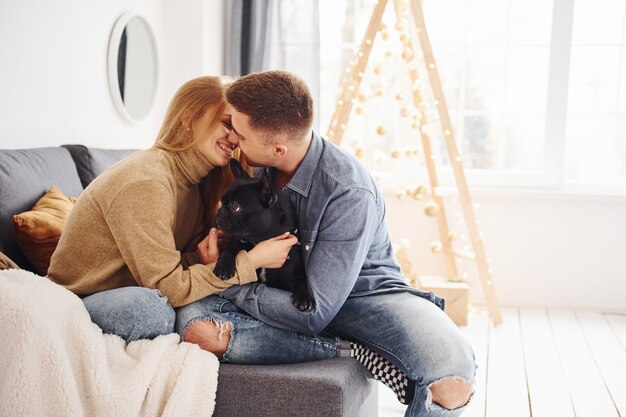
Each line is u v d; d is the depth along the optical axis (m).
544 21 4.34
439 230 4.18
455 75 4.47
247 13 4.34
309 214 1.91
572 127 4.42
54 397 1.47
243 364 1.78
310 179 1.93
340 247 1.85
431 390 1.80
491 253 4.39
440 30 4.45
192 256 2.05
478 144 4.52
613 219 4.25
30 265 2.21
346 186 1.88
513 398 2.82
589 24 4.32
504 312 4.26
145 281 1.79
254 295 1.82
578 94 4.39
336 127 3.80
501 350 3.48
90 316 1.66
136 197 1.79
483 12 4.39
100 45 3.39
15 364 1.45
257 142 1.86
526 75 4.41
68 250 1.88
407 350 1.82
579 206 4.27
